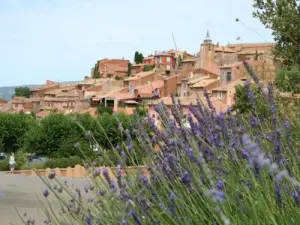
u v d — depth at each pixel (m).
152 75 108.38
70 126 56.78
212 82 77.75
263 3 8.52
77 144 2.94
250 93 3.17
